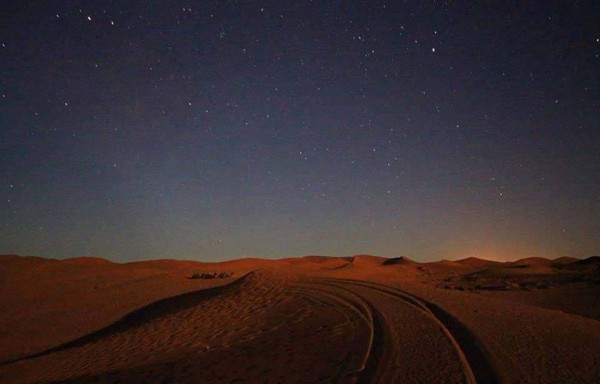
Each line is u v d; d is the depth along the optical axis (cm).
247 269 6209
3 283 4188
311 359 1102
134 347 1689
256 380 994
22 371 1516
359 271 5994
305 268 6306
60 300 3328
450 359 965
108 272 5209
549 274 5000
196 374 1105
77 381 1232
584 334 1168
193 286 4000
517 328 1238
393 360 987
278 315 1889
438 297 1994
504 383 804
